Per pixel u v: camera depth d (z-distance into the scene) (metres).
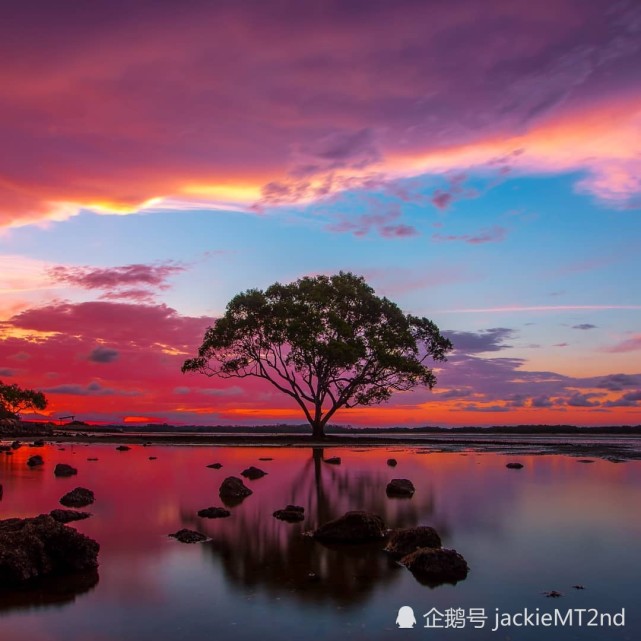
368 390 52.75
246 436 56.62
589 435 79.75
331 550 9.68
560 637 6.12
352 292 52.78
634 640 6.09
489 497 15.84
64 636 6.11
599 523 12.00
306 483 19.22
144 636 6.11
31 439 50.09
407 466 25.92
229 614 6.73
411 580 8.02
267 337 52.28
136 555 9.30
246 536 10.71
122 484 18.47
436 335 55.50
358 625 6.43
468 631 6.29
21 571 7.84
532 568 8.62
